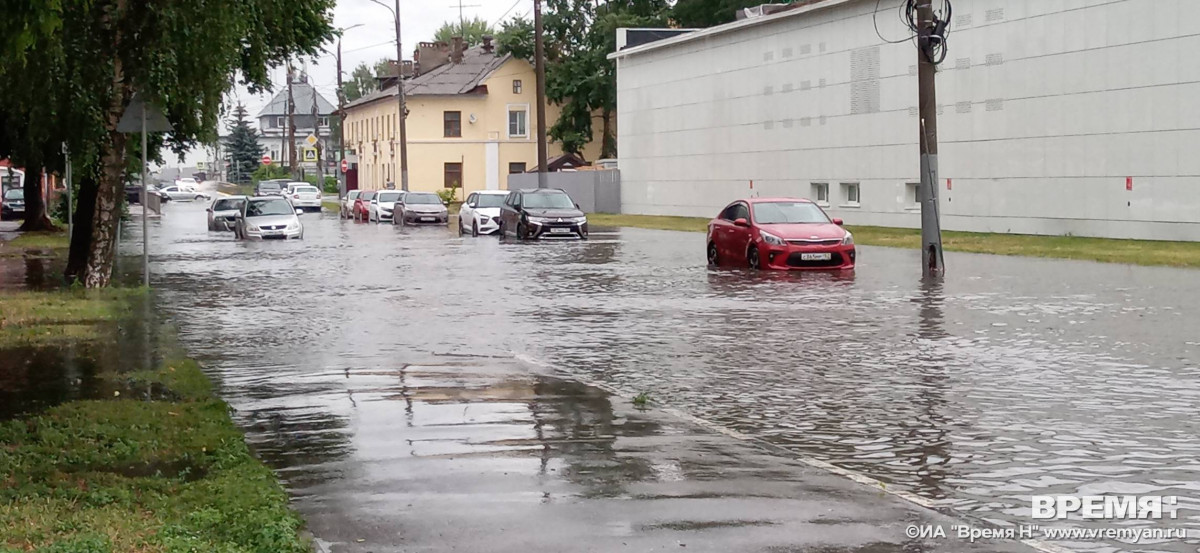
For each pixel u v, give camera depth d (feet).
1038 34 119.34
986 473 26.16
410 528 22.07
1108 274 78.33
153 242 134.72
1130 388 36.52
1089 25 113.19
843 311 58.70
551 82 278.87
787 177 161.79
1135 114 108.78
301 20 85.76
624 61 209.67
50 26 32.07
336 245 126.00
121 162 71.87
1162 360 41.98
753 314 57.82
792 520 22.44
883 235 125.49
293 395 36.37
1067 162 116.67
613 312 59.26
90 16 63.31
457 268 90.84
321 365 42.42
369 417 32.86
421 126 291.58
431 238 140.97
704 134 183.32
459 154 293.64
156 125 66.74
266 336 50.47
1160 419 31.81
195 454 28.37
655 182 200.23
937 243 79.56
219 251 116.06
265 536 20.95
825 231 85.87
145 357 43.96
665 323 54.54
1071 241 108.78
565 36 286.46
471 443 29.48
